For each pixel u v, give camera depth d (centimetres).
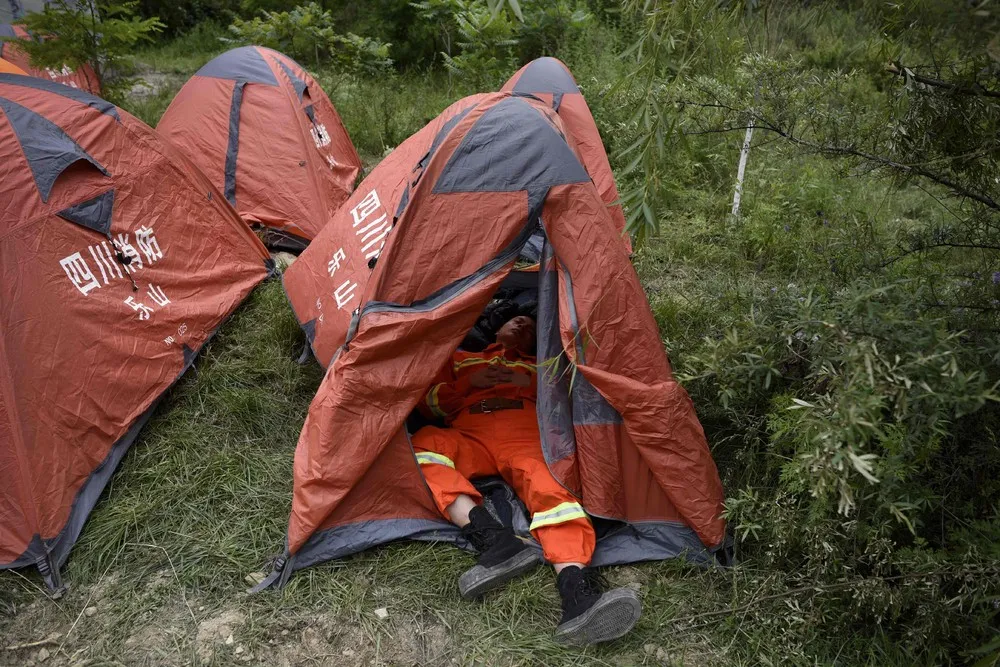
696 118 319
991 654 218
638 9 240
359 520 292
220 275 438
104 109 388
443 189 295
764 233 538
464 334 297
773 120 317
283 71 568
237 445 343
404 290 291
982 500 266
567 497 290
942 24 209
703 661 256
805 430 234
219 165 537
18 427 282
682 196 611
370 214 387
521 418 336
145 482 319
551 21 927
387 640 259
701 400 335
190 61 1156
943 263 327
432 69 1063
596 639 254
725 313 403
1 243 306
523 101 320
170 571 281
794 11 243
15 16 810
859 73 300
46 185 335
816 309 262
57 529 283
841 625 256
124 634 257
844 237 352
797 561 272
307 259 423
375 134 797
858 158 298
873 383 209
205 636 258
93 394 320
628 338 288
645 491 295
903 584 239
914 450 252
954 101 243
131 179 388
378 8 1068
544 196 292
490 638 260
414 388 291
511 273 432
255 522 304
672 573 290
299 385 388
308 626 263
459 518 293
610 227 293
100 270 353
